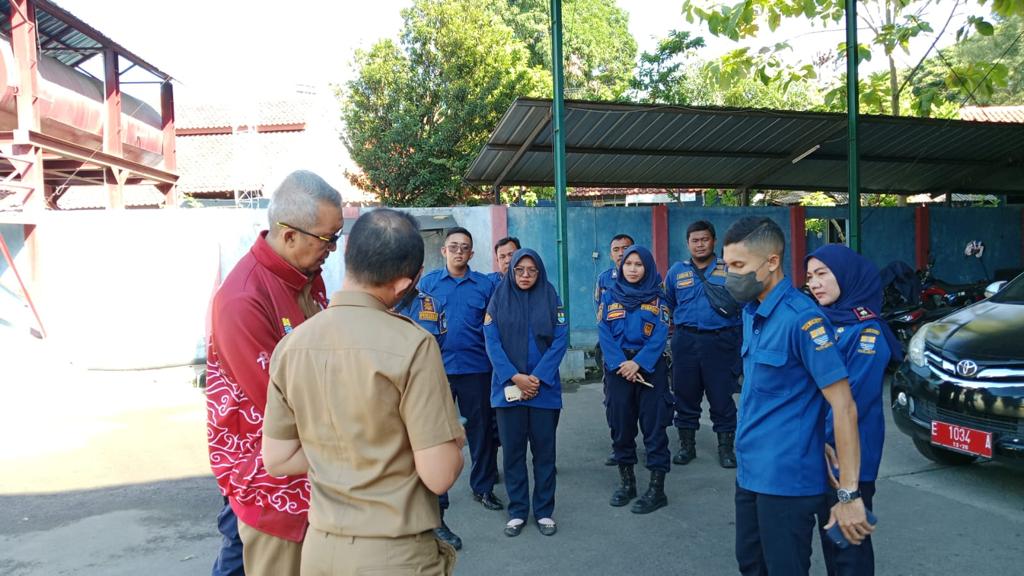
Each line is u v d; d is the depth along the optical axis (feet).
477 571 12.53
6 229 30.63
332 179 69.36
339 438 6.40
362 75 48.06
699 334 17.84
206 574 12.44
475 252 33.96
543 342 14.23
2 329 30.35
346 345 6.38
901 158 38.14
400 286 6.76
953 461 17.26
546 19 72.79
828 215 39.19
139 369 31.01
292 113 72.38
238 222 32.24
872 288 9.95
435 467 6.24
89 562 12.93
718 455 18.72
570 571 12.45
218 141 71.10
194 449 20.36
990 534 13.35
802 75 35.37
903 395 16.39
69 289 30.86
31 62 33.45
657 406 15.16
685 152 34.14
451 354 15.29
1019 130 34.04
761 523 8.64
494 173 35.73
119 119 41.14
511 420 14.15
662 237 36.22
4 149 33.09
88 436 21.81
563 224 28.19
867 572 9.39
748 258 8.53
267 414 6.86
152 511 15.51
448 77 47.39
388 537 6.25
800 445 8.39
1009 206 43.91
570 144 32.30
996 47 69.62
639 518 14.78
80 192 61.82
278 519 7.77
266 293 7.88
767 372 8.57
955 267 42.55
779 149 35.37
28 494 16.58
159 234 31.24
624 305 15.34
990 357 14.55
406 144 47.91
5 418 24.09
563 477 17.60
